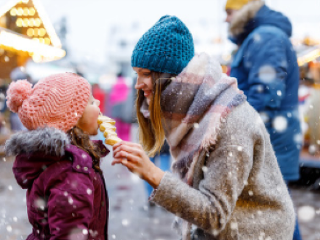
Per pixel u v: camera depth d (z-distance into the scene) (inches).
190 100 69.9
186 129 68.9
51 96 68.3
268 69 111.0
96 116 73.8
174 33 73.7
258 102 110.7
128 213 175.2
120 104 276.4
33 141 64.6
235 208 67.0
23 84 69.3
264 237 66.2
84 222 63.5
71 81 70.7
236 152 63.6
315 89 238.8
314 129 235.9
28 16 154.2
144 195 207.0
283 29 118.5
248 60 115.0
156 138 76.5
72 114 69.7
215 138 64.1
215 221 62.6
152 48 73.2
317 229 154.6
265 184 67.6
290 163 112.9
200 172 67.3
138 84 76.6
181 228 79.7
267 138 70.6
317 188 224.4
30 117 67.4
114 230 152.9
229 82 69.2
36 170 67.0
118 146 64.4
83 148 70.1
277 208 68.1
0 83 279.0
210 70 70.4
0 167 275.7
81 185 64.3
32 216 68.8
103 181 74.3
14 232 144.0
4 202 185.2
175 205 62.7
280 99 111.0
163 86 72.9
